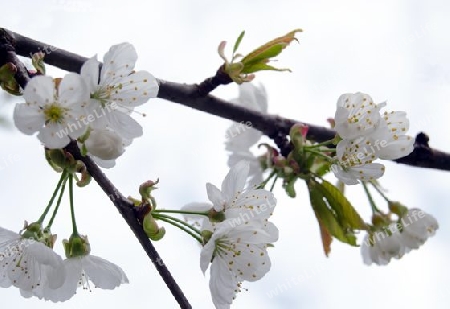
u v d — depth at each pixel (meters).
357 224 0.65
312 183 0.66
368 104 0.63
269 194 0.61
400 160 0.69
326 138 0.68
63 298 0.60
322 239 0.66
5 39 0.61
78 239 0.60
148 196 0.59
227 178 0.61
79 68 0.63
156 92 0.59
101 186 0.58
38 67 0.59
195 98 0.65
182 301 0.58
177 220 0.60
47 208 0.59
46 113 0.56
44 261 0.58
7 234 0.59
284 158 0.66
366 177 0.63
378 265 0.68
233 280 0.60
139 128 0.59
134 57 0.59
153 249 0.58
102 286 0.60
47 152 0.58
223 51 0.64
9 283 0.60
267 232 0.61
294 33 0.64
